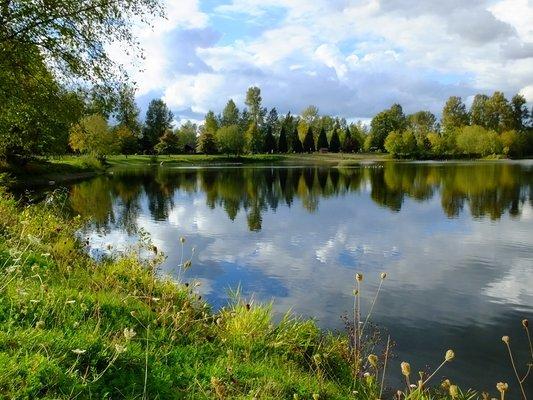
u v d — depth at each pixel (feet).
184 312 20.13
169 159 352.49
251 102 460.55
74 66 52.29
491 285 43.09
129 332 12.64
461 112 419.95
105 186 146.72
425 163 317.83
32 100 53.52
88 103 57.11
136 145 387.55
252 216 86.28
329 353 22.15
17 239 26.73
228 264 49.39
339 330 31.60
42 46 51.26
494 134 362.94
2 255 23.04
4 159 120.57
